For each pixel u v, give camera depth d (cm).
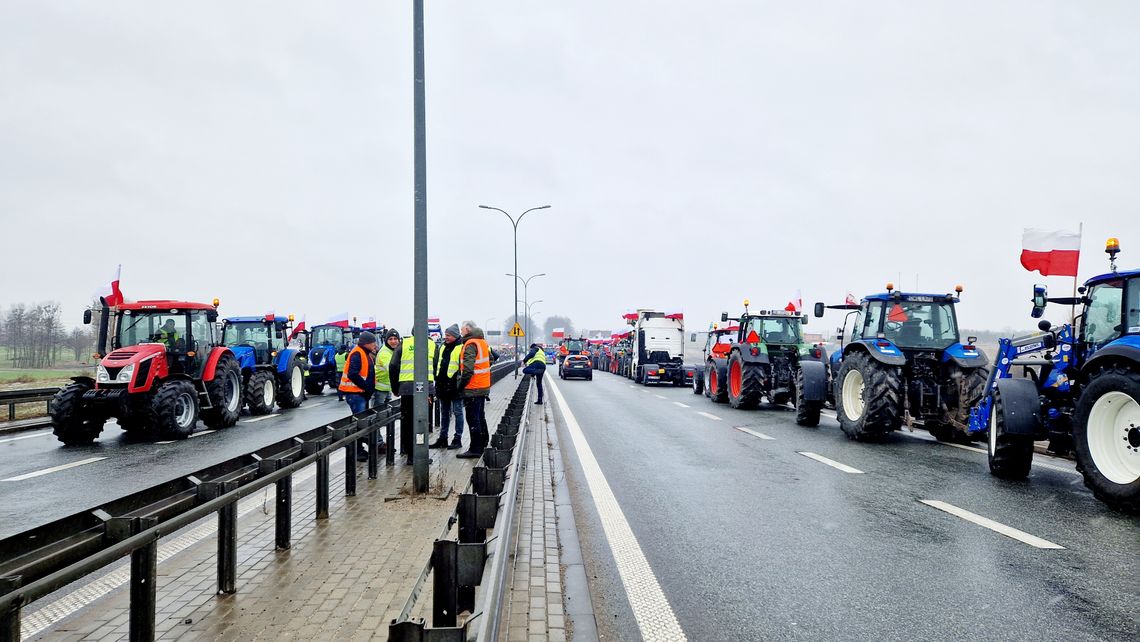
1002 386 794
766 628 391
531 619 391
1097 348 743
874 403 1083
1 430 1345
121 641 367
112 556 282
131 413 1167
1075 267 918
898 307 1164
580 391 2527
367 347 969
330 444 633
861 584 462
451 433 1234
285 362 1803
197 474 417
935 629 388
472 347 954
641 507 685
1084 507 678
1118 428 652
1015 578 471
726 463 940
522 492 723
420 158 747
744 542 562
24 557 264
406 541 544
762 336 1844
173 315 1299
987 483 796
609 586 461
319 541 545
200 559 505
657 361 3000
